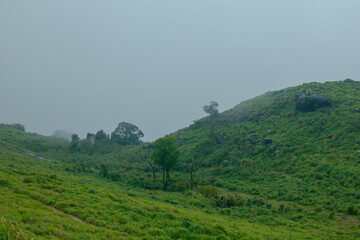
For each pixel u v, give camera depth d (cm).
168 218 1920
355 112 6275
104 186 4200
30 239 905
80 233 1267
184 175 6231
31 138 9581
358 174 3984
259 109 8988
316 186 4031
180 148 8262
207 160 6975
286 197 3903
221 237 1642
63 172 5038
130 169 6950
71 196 2088
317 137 5875
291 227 2659
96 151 8981
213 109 10475
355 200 3334
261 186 4697
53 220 1361
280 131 6894
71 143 9075
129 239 1332
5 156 5200
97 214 1723
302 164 5034
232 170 5956
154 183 5447
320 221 2861
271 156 5900
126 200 2383
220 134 8362
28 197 1892
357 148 4894
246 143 7062
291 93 9150
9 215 1263
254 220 2975
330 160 4800
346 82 9056
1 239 828
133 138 11644
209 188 4275
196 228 1728
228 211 3359
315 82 9781
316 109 7069
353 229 2575
